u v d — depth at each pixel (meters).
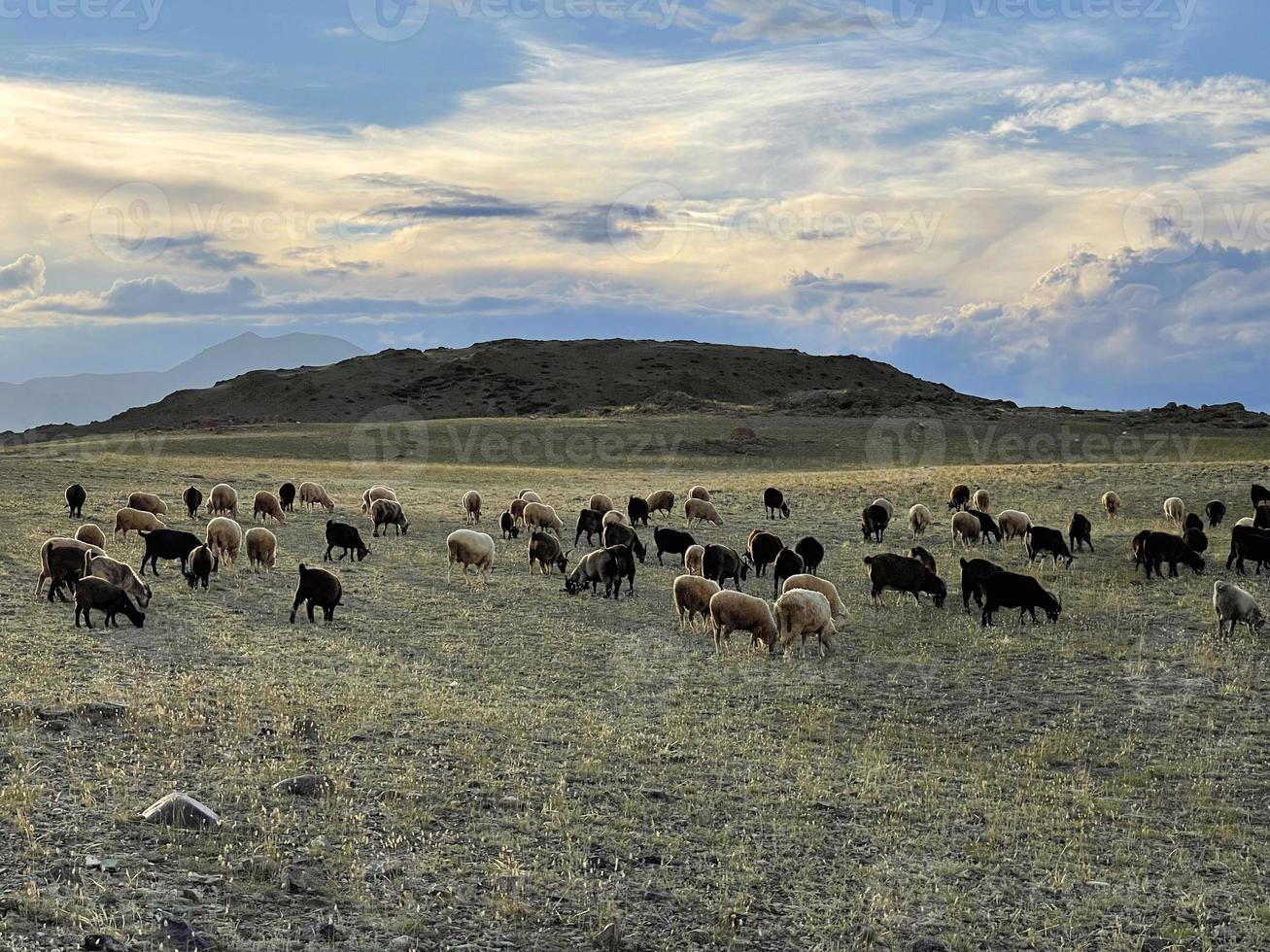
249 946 8.55
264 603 25.23
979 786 14.55
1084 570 31.12
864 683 19.81
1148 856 12.38
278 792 12.12
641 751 15.09
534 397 150.75
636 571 31.83
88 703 14.70
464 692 18.05
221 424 117.38
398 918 9.31
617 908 10.01
